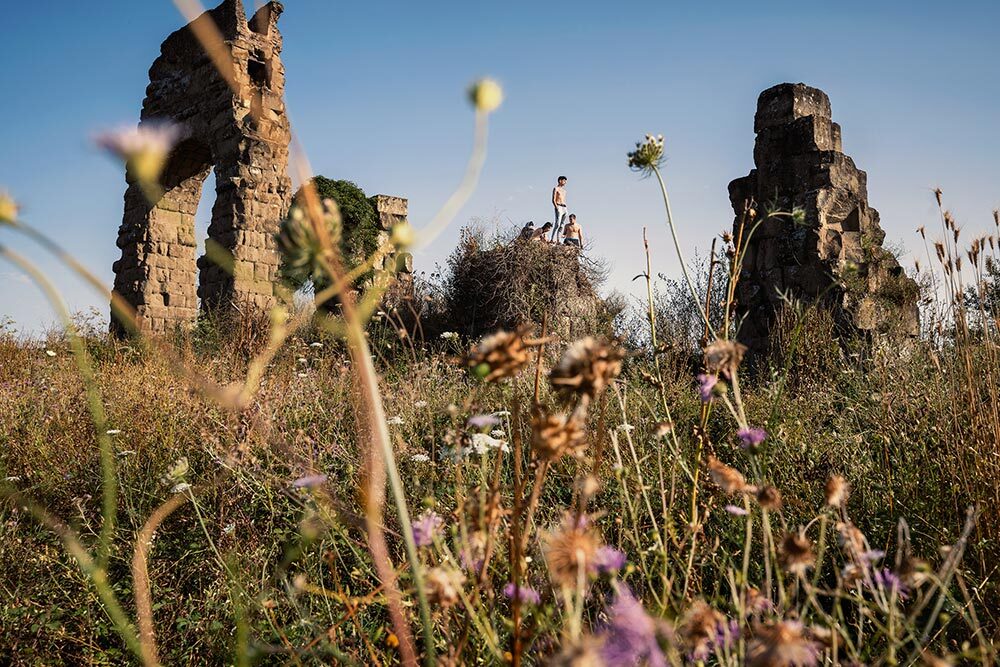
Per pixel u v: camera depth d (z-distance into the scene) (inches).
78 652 94.3
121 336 548.7
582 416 40.6
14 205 24.4
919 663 63.9
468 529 52.1
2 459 145.0
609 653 27.3
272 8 679.1
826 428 152.4
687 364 175.3
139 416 167.8
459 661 52.4
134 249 719.7
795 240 430.9
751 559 89.1
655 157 69.5
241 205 618.2
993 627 76.9
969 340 121.6
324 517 73.7
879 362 172.2
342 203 764.0
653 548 59.9
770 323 430.9
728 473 53.1
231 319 431.2
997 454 100.9
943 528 96.0
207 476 125.6
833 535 92.3
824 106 478.3
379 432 34.8
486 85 31.0
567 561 33.9
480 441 72.0
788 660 34.7
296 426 140.9
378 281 33.6
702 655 41.9
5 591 99.5
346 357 201.0
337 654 62.3
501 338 40.5
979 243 119.4
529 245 562.9
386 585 38.3
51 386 213.2
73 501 115.3
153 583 100.7
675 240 75.0
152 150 22.0
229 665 79.6
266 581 89.4
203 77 684.1
